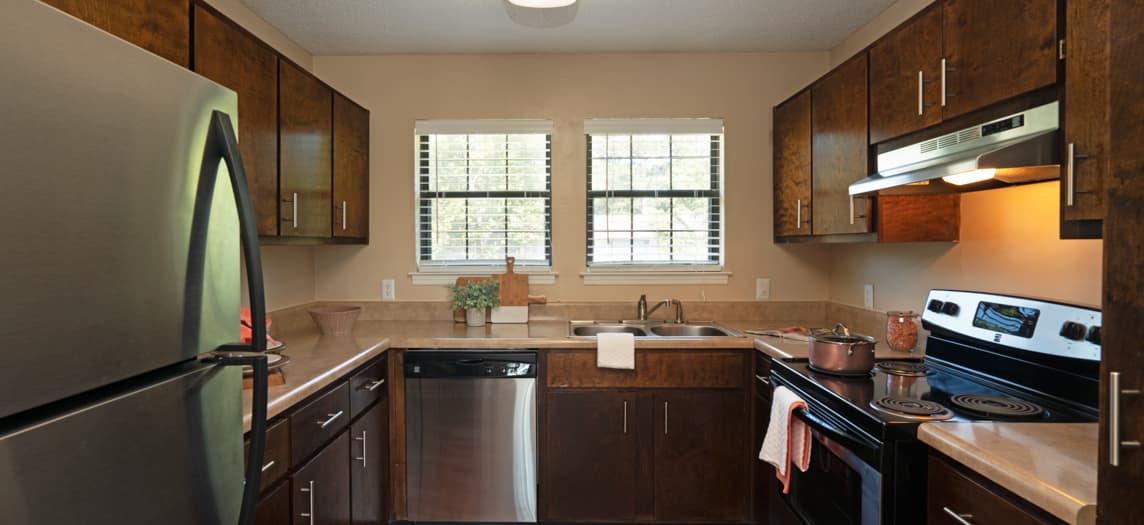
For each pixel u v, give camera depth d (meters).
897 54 1.81
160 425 0.69
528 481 2.44
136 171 0.66
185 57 1.49
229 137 0.80
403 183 2.97
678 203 3.03
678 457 2.45
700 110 2.96
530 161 3.01
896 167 1.84
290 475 1.56
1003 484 1.02
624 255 3.03
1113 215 0.73
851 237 2.18
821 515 1.69
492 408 2.43
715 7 2.38
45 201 0.55
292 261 2.75
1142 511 0.70
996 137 1.40
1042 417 1.34
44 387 0.55
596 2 2.33
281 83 2.01
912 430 1.32
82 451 0.59
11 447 0.52
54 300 0.56
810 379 1.76
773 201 2.92
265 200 1.91
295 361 1.93
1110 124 0.73
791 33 2.68
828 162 2.28
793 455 1.83
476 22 2.53
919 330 2.19
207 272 0.78
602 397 2.45
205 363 0.79
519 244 3.03
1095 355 1.36
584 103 2.96
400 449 2.46
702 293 2.99
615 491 2.46
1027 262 1.71
